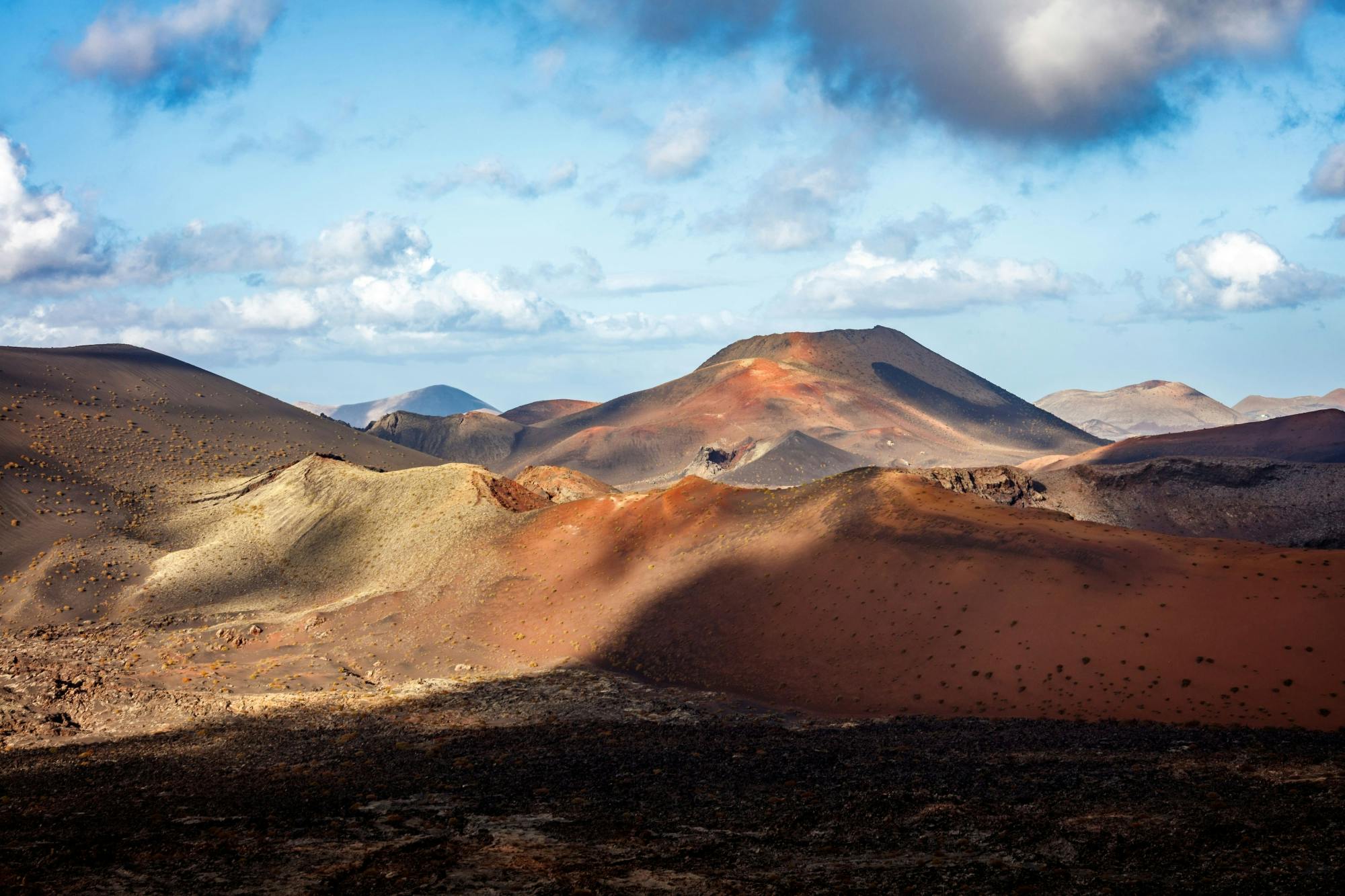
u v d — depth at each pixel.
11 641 79.00
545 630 82.62
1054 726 47.22
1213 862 21.53
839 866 23.66
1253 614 54.50
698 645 72.25
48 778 38.03
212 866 23.47
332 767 39.94
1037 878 21.62
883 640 64.19
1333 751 35.09
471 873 23.23
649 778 36.19
